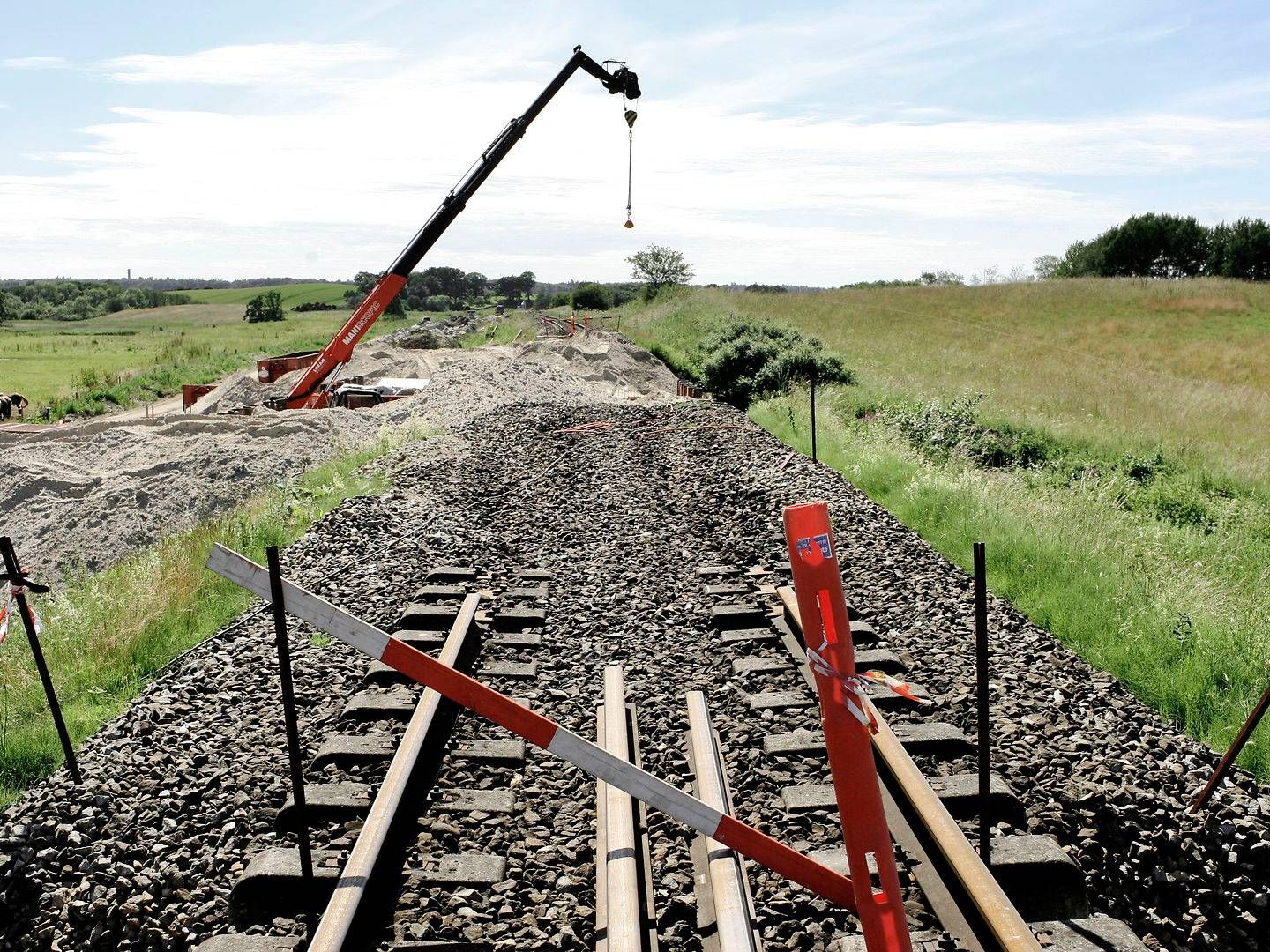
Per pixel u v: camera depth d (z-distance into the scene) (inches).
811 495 474.3
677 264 3164.4
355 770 205.5
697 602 332.2
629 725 231.5
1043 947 150.5
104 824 188.7
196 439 721.0
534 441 692.7
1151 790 199.8
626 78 740.7
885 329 2176.4
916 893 161.3
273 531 433.1
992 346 1920.5
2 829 185.9
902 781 183.9
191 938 159.6
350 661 273.7
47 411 1243.8
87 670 294.2
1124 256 3831.2
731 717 237.3
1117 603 334.3
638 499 496.7
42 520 614.9
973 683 255.3
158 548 441.4
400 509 462.0
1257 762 233.8
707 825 147.5
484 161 788.0
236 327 3836.1
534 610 319.0
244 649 284.4
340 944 141.4
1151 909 172.4
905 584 344.5
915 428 831.1
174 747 221.3
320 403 948.6
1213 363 1780.3
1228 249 3629.4
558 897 164.2
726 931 144.2
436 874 167.8
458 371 1150.3
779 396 931.3
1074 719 233.5
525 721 146.6
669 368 1573.6
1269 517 650.8
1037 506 478.9
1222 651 295.6
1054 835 182.7
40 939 163.2
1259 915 173.3
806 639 128.4
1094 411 1080.8
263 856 168.7
